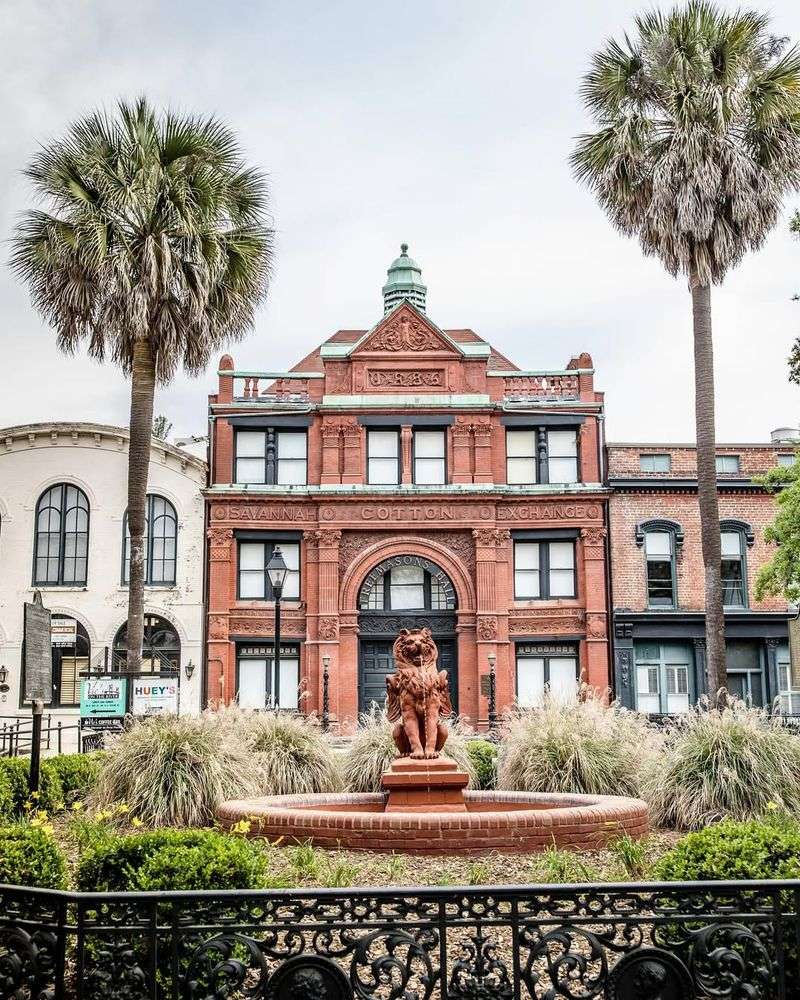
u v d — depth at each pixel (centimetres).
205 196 2875
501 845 1233
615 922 628
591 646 4034
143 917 672
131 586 2827
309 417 4175
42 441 4094
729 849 791
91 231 2748
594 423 4194
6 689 3925
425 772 1383
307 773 1812
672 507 4162
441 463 4166
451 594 4094
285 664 4034
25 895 630
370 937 615
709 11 2716
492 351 5288
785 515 3144
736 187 2620
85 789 1805
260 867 800
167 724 1655
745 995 621
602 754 1719
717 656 2597
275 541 4097
